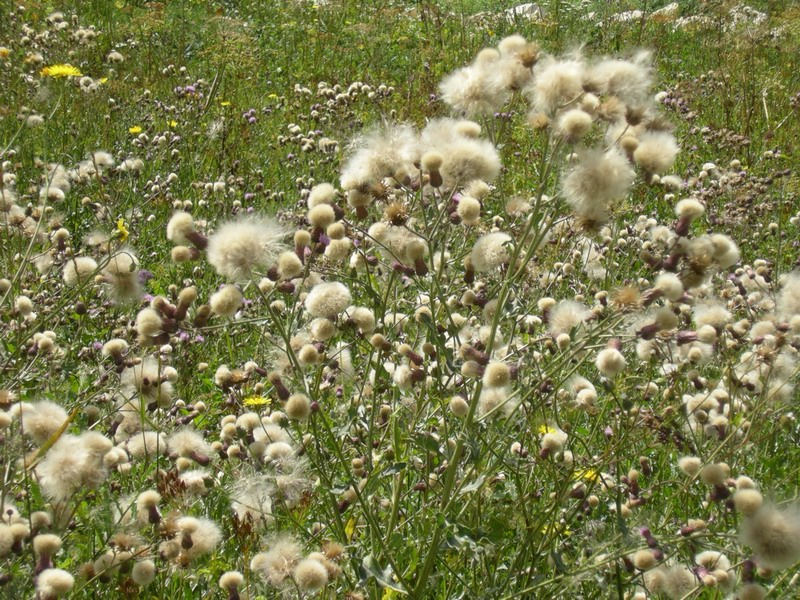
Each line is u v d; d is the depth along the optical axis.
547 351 0.92
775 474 0.93
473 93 0.84
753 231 1.43
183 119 1.68
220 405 1.01
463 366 0.78
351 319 0.83
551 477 0.84
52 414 0.78
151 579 0.75
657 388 0.94
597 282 1.13
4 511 0.74
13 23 1.92
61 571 0.69
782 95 2.25
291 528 0.82
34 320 1.01
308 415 0.77
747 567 0.74
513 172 1.53
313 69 2.41
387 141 0.83
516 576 0.82
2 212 1.06
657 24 2.81
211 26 2.59
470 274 0.84
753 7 3.11
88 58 2.01
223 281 1.20
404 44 2.73
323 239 0.81
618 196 0.76
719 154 1.78
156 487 0.80
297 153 1.62
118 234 0.98
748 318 1.04
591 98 0.79
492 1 3.12
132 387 0.87
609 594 0.81
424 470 0.83
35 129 1.54
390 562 0.77
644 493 0.85
